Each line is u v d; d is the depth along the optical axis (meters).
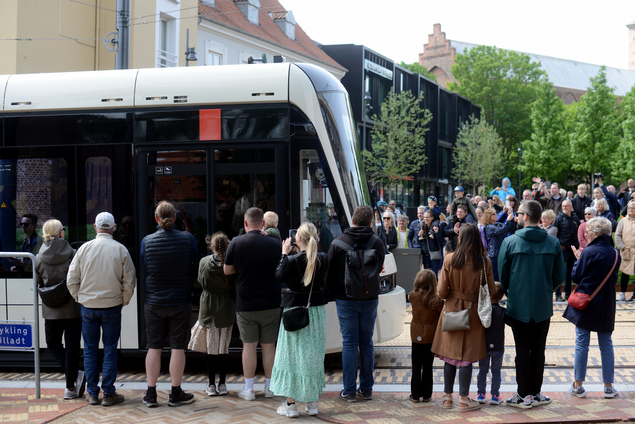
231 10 32.81
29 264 7.91
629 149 49.94
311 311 6.17
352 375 6.61
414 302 6.52
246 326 6.62
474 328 6.15
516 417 5.96
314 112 7.50
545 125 56.97
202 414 6.27
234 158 7.57
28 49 18.19
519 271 6.22
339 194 7.44
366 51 38.12
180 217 7.65
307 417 6.16
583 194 14.12
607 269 6.47
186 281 6.60
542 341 6.32
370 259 6.43
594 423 5.82
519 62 66.56
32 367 8.48
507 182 17.06
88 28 20.66
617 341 9.23
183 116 7.68
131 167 7.77
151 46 22.19
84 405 6.66
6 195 8.02
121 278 6.68
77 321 6.92
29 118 7.99
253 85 7.58
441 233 12.87
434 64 88.81
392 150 36.19
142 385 7.49
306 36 40.91
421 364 6.55
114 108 7.82
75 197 7.88
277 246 6.65
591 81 53.69
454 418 6.00
